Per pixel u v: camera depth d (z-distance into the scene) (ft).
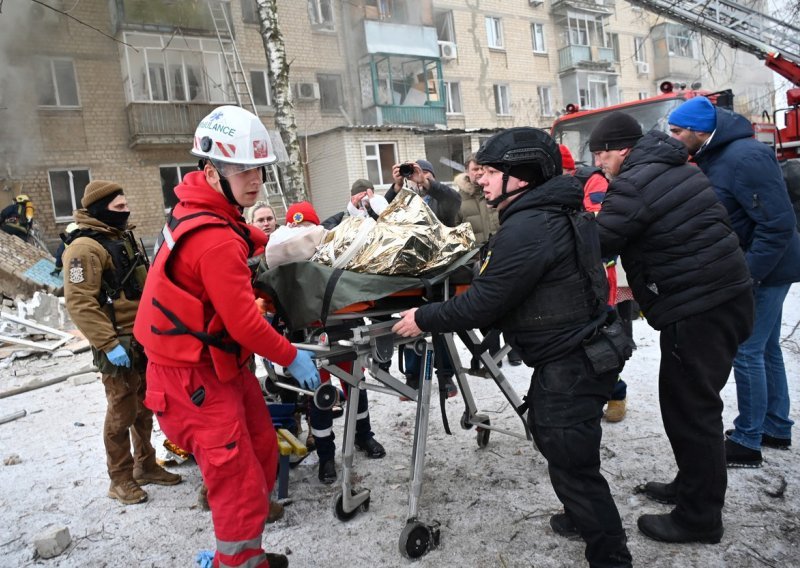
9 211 37.65
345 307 7.51
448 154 68.28
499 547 7.83
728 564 7.02
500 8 77.51
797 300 20.65
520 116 79.36
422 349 8.36
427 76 68.03
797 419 10.87
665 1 34.83
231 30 58.03
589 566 6.93
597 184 12.72
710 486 7.29
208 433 6.24
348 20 64.39
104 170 51.88
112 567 8.08
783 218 8.27
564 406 6.42
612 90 88.33
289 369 6.62
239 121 6.23
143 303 6.48
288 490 9.92
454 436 11.71
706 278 7.13
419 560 7.70
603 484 6.60
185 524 9.13
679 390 7.36
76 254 9.21
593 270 6.47
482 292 6.37
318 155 61.11
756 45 33.04
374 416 13.30
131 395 9.82
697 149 9.07
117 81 52.39
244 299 6.00
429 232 7.97
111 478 10.06
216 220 6.05
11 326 23.65
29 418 14.85
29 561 8.31
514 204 6.48
